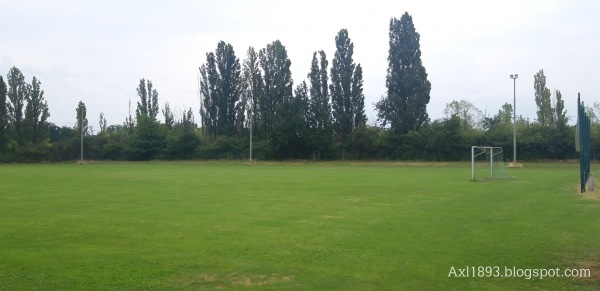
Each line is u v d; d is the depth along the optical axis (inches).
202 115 3255.4
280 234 474.9
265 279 317.7
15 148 3026.6
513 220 562.3
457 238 451.5
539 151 2536.9
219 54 3166.8
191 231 492.1
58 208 676.1
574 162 2456.9
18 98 3093.0
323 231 491.5
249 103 3029.0
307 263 358.3
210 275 327.0
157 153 3253.0
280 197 826.2
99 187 1038.4
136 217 589.0
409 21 2674.7
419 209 666.2
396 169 2001.7
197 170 1923.0
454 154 2669.8
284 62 3024.1
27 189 988.6
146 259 372.2
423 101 2687.0
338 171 1819.6
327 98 2918.3
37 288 299.3
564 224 531.5
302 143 2886.3
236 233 480.4
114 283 308.8
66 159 3228.3
